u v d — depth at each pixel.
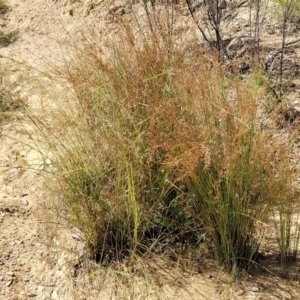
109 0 6.09
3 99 4.45
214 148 2.70
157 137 2.81
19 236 3.21
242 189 2.71
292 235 2.95
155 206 2.98
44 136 3.24
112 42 3.58
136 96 2.96
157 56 3.14
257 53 4.40
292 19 5.27
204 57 3.12
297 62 4.67
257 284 2.75
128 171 2.84
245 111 2.69
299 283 2.75
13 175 3.81
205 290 2.74
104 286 2.83
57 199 3.19
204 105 2.76
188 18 4.79
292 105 3.92
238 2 5.66
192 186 2.80
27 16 6.86
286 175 2.69
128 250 2.98
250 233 2.78
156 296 2.73
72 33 6.08
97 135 3.03
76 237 3.12
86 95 3.13
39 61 5.64
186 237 3.04
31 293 2.85
